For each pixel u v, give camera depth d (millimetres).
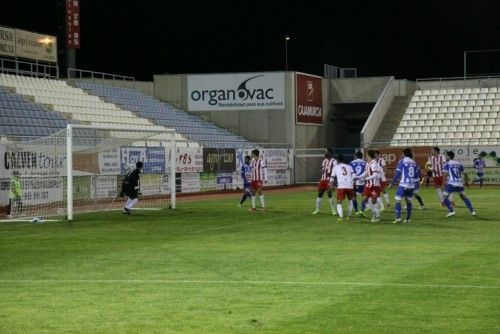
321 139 58219
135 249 17172
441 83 58812
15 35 44344
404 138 54656
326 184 27219
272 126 54438
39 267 14469
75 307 10562
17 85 43500
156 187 38562
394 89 58625
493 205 30641
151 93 56688
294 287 11945
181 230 21656
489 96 55938
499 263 14375
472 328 9117
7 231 21859
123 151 35344
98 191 33188
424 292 11406
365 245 17516
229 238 19375
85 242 18766
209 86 55594
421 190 43688
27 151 29344
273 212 28391
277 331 9047
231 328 9211
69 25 52156
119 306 10602
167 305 10641
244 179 31453
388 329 9094
